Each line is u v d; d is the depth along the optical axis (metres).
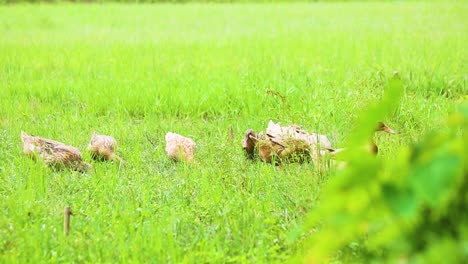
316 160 11.82
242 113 17.11
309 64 23.61
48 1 56.62
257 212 10.17
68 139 14.65
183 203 10.82
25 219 10.08
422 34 31.80
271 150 12.67
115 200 11.03
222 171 11.95
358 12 46.38
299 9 49.94
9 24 38.50
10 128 15.65
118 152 13.68
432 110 15.98
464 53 25.11
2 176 12.14
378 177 4.66
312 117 15.16
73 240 9.32
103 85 19.86
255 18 42.66
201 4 56.06
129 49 27.36
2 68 23.19
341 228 4.79
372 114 4.62
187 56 25.55
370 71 20.67
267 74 21.11
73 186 11.67
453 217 4.92
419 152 4.69
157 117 17.17
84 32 34.59
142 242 9.26
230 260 8.72
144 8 51.00
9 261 8.67
